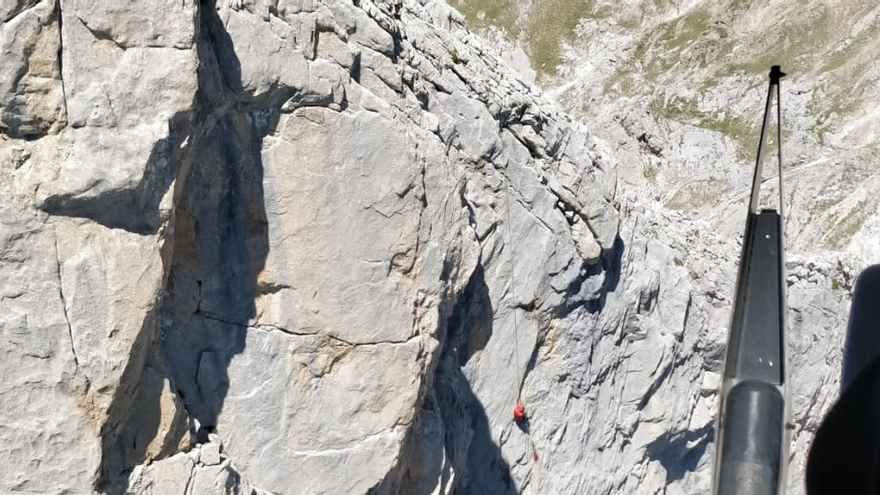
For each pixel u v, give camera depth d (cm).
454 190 1848
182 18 1242
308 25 1561
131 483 1330
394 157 1658
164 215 1263
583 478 2662
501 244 2325
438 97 2156
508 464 2434
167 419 1386
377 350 1683
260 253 1573
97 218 1214
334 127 1586
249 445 1588
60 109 1166
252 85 1457
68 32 1166
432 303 1773
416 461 1914
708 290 3191
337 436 1661
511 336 2408
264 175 1546
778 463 520
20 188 1150
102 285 1215
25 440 1180
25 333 1168
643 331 2822
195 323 1534
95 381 1215
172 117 1242
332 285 1625
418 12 2295
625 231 2770
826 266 3594
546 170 2462
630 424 2848
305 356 1627
